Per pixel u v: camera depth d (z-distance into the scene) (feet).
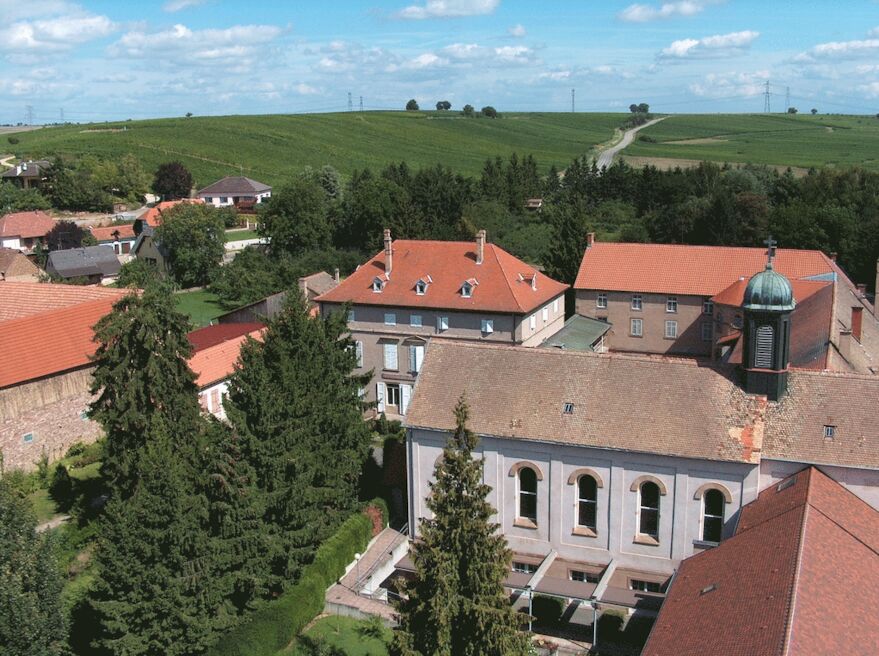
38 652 117.80
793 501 123.65
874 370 199.93
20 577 117.19
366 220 427.74
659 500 142.92
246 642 129.90
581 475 147.33
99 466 198.29
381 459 201.46
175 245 419.54
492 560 101.76
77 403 209.87
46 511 177.58
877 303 266.36
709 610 104.99
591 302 296.30
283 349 163.73
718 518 140.87
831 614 93.86
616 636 137.18
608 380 151.53
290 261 413.18
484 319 244.42
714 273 283.18
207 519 133.08
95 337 161.89
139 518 123.03
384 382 257.34
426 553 102.47
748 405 141.59
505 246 415.03
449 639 99.66
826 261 273.95
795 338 188.55
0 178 571.69
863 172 479.82
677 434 141.08
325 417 163.73
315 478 159.02
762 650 87.35
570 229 333.83
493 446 151.94
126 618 124.26
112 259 428.15
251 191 603.26
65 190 572.10
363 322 256.32
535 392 153.89
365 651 136.56
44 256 430.61
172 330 167.43
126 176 613.11
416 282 253.03
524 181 534.37
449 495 101.86
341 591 154.81
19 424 195.00
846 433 135.33
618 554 146.82
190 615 126.21
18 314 236.84
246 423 147.54
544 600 143.23
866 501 132.36
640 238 422.41
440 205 456.04
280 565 147.13
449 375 161.07
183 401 165.68
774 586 99.55
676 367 149.69
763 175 515.09
